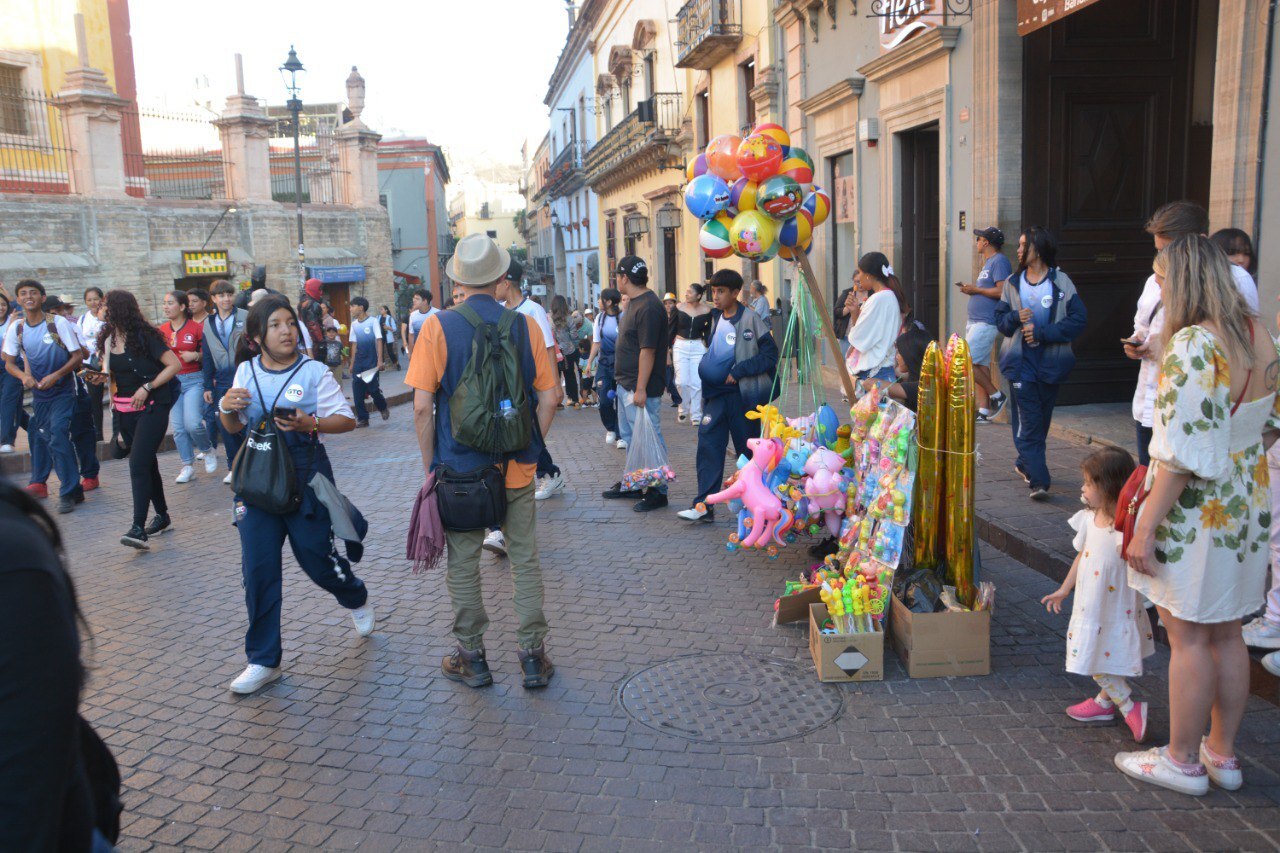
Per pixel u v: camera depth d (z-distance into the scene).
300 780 3.61
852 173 13.75
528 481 4.35
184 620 5.45
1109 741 3.67
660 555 6.37
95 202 17.31
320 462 4.55
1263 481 3.12
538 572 4.38
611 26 30.23
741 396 6.82
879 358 5.84
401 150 45.78
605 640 4.91
